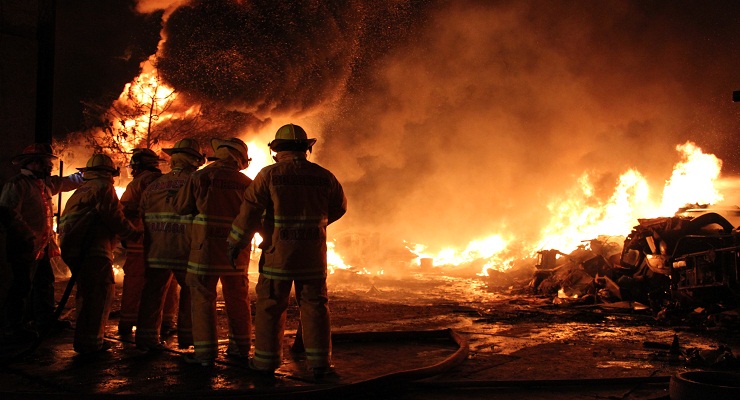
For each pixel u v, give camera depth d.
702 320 8.62
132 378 4.63
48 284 6.50
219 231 5.16
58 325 6.68
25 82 7.29
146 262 5.59
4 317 5.92
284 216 4.64
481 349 6.11
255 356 4.82
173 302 6.48
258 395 3.84
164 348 5.75
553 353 5.94
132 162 6.37
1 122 7.12
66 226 5.35
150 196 5.61
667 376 4.75
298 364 5.17
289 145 4.80
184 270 5.46
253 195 4.67
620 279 10.88
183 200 5.17
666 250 10.46
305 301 4.70
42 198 6.16
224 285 5.32
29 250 5.81
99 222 5.42
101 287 5.43
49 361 5.19
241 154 5.47
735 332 7.52
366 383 4.17
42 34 7.47
